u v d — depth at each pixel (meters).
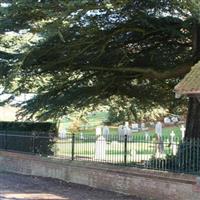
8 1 16.41
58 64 21.03
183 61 21.05
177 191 14.66
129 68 21.17
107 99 25.14
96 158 18.83
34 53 19.16
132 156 17.16
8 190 17.80
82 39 18.91
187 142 14.92
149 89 23.77
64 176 20.42
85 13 16.50
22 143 24.28
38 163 22.39
